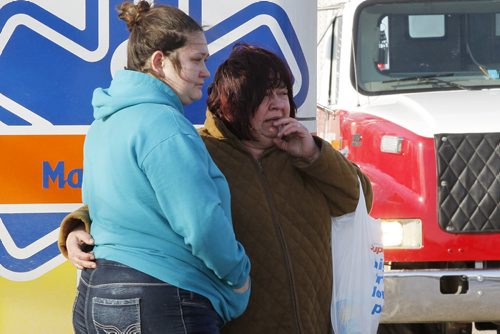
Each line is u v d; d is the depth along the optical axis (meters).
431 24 10.30
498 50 10.28
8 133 5.79
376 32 10.33
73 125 5.80
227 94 4.70
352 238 4.93
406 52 10.30
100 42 5.79
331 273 4.84
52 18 5.76
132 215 4.20
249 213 4.64
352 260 4.93
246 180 4.69
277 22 5.82
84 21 5.78
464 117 8.89
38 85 5.78
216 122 4.75
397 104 9.66
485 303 8.51
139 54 4.39
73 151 5.81
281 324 4.60
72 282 5.85
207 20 5.80
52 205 5.82
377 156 9.15
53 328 5.86
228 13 5.81
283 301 4.60
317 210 4.76
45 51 5.78
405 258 8.72
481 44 10.28
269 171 4.73
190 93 4.43
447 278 8.54
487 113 8.95
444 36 10.27
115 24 5.79
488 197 8.73
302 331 4.61
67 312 5.85
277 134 4.71
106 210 4.28
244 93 4.67
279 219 4.66
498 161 8.74
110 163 4.23
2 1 5.74
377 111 9.44
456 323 9.33
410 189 8.82
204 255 4.10
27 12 5.76
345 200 4.82
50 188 5.81
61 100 5.79
